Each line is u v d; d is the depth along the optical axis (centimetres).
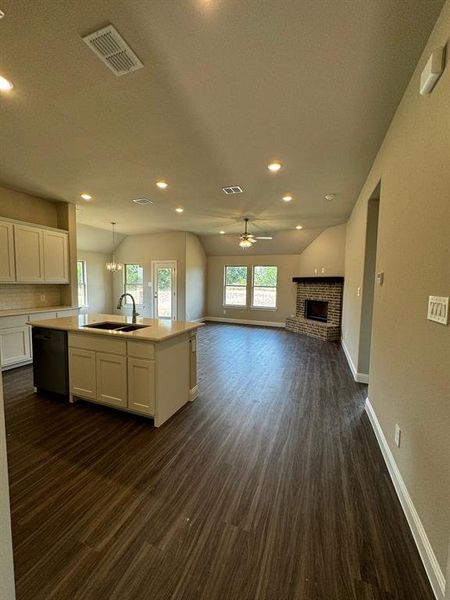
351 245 523
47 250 470
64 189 423
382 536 151
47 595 119
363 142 268
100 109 220
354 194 429
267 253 849
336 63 171
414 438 161
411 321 173
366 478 198
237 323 902
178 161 316
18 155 303
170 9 137
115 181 385
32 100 208
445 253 130
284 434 254
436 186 141
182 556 138
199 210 546
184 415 287
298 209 527
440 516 125
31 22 144
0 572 87
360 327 387
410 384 171
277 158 306
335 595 122
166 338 257
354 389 364
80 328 289
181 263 801
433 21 142
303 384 380
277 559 137
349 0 133
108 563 133
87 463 208
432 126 148
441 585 119
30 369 413
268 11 138
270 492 182
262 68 176
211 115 227
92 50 161
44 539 145
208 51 162
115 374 276
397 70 177
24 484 186
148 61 170
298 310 798
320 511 167
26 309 459
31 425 262
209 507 169
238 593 121
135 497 175
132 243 864
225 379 398
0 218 404
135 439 241
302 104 212
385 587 125
